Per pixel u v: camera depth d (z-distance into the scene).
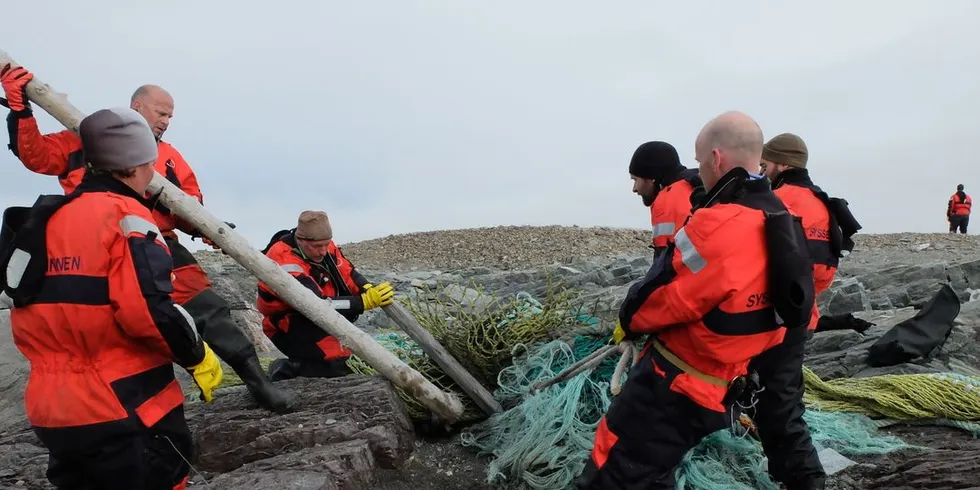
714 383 2.65
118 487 2.34
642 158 4.28
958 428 3.77
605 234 19.41
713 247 2.46
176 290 3.62
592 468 2.85
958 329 5.07
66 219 2.22
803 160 3.74
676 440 2.72
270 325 4.84
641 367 2.79
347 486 3.19
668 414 2.70
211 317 3.66
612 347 3.68
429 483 3.70
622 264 11.55
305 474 3.12
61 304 2.17
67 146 3.64
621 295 5.79
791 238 2.49
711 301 2.49
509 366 4.51
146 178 2.46
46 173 3.65
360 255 18.75
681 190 3.84
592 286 9.55
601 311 4.91
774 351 2.97
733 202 2.65
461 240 19.52
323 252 4.68
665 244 3.85
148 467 2.36
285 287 3.79
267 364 6.21
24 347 2.30
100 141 2.31
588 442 3.54
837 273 10.96
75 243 2.19
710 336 2.55
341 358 4.82
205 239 3.88
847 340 5.28
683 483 3.29
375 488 3.44
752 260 2.48
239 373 3.77
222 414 3.81
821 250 3.54
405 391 4.02
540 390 3.92
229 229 3.66
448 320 5.01
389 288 4.32
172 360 2.49
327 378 4.41
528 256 17.19
